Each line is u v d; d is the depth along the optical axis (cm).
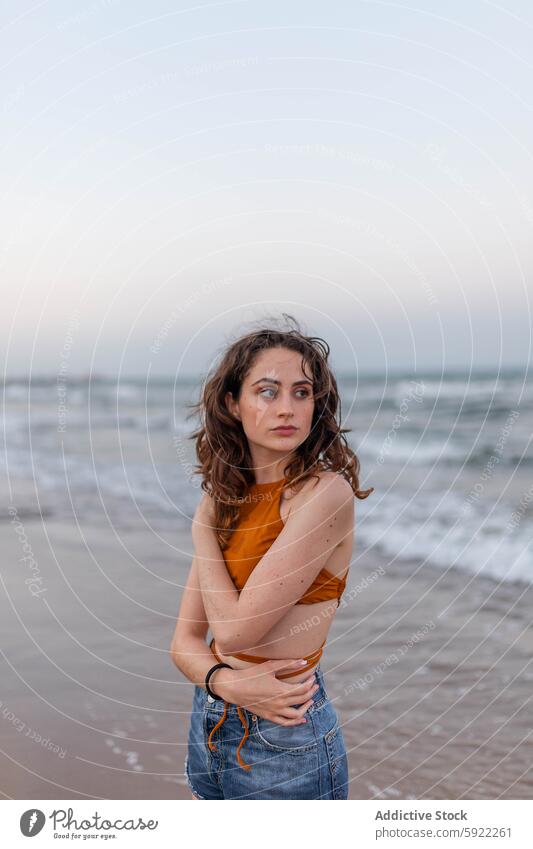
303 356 171
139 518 759
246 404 172
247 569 174
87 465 1130
